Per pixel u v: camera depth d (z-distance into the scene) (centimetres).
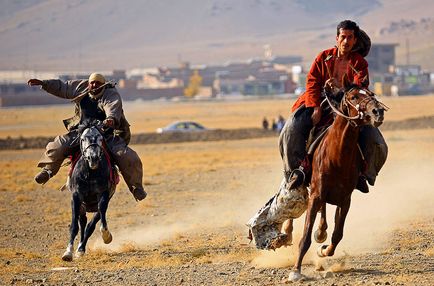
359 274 1331
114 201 2836
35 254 1756
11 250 1845
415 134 6525
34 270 1544
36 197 3136
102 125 1694
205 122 10825
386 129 7312
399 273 1323
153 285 1309
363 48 1358
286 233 1454
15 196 3180
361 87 1270
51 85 1697
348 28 1341
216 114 13350
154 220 2359
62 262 1652
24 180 3931
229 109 15100
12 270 1535
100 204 1680
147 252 1773
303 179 1345
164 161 4825
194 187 3278
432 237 1795
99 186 1677
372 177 1349
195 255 1658
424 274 1305
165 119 12112
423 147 5134
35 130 10306
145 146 6675
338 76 1357
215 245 1811
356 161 1309
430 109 11831
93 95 1695
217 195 2958
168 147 6438
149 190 3198
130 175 1716
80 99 1702
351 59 1355
